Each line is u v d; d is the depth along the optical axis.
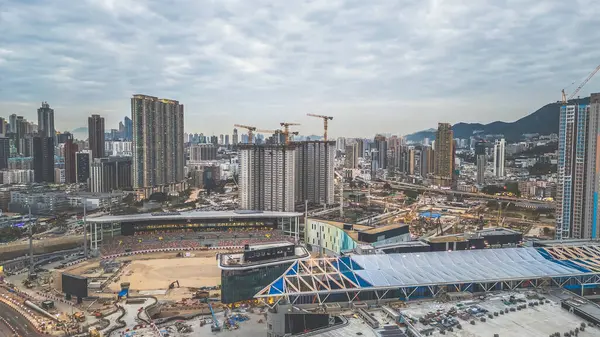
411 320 175.12
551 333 165.25
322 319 178.62
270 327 182.75
